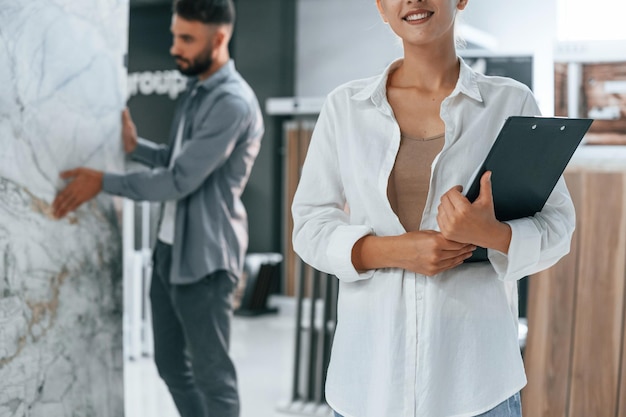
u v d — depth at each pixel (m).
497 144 1.31
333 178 1.63
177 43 3.32
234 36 9.17
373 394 1.51
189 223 3.25
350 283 1.56
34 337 2.49
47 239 2.55
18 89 2.44
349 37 8.96
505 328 1.50
